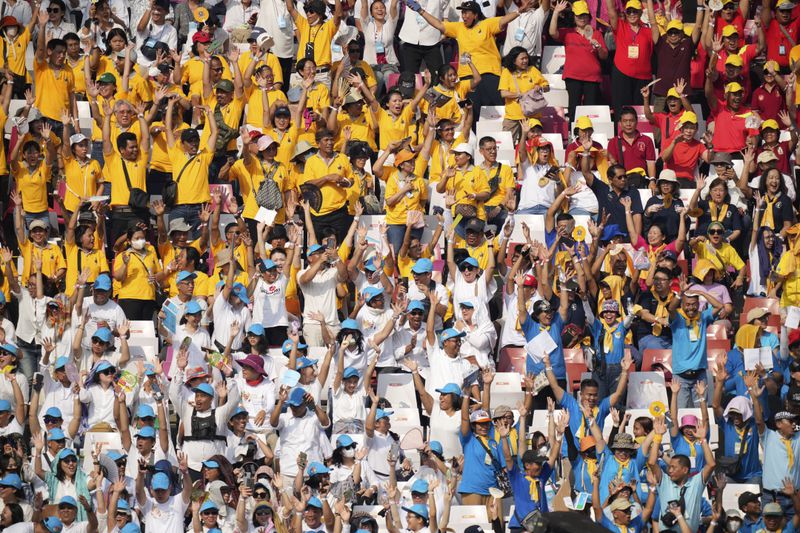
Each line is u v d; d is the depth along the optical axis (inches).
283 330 2600.9
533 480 2242.9
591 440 2290.8
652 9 3174.2
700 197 2898.6
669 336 2583.7
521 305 2524.6
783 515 2276.1
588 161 2815.0
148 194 2810.0
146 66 3006.9
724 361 2445.9
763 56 3250.5
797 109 3102.9
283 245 2640.3
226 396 2369.6
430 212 2871.6
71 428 2375.7
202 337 2519.7
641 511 2220.7
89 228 2674.7
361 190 2810.0
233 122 2888.8
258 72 2940.5
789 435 2357.3
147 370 2474.2
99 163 2883.9
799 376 2501.2
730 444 2415.1
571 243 2657.5
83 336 2544.3
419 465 2412.6
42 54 2945.4
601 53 3147.1
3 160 2859.3
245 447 2367.1
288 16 3134.8
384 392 2514.8
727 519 2281.0
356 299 2650.1
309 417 2367.1
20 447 2308.1
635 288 2628.0
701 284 2687.0
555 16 3181.6
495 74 3102.9
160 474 2226.9
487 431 2305.6
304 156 2839.6
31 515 2257.6
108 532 2186.3
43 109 2942.9
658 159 3002.0
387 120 2930.6
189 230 2711.6
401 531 2228.1
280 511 2217.0
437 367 2480.3
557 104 3137.3
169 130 2832.2
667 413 2431.1
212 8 3344.0
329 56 3043.8
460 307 2544.3
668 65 3117.6
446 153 2886.3
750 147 2893.7
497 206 2790.4
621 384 2399.1
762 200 2822.3
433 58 3154.5
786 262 2716.5
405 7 3201.3
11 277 2623.0
